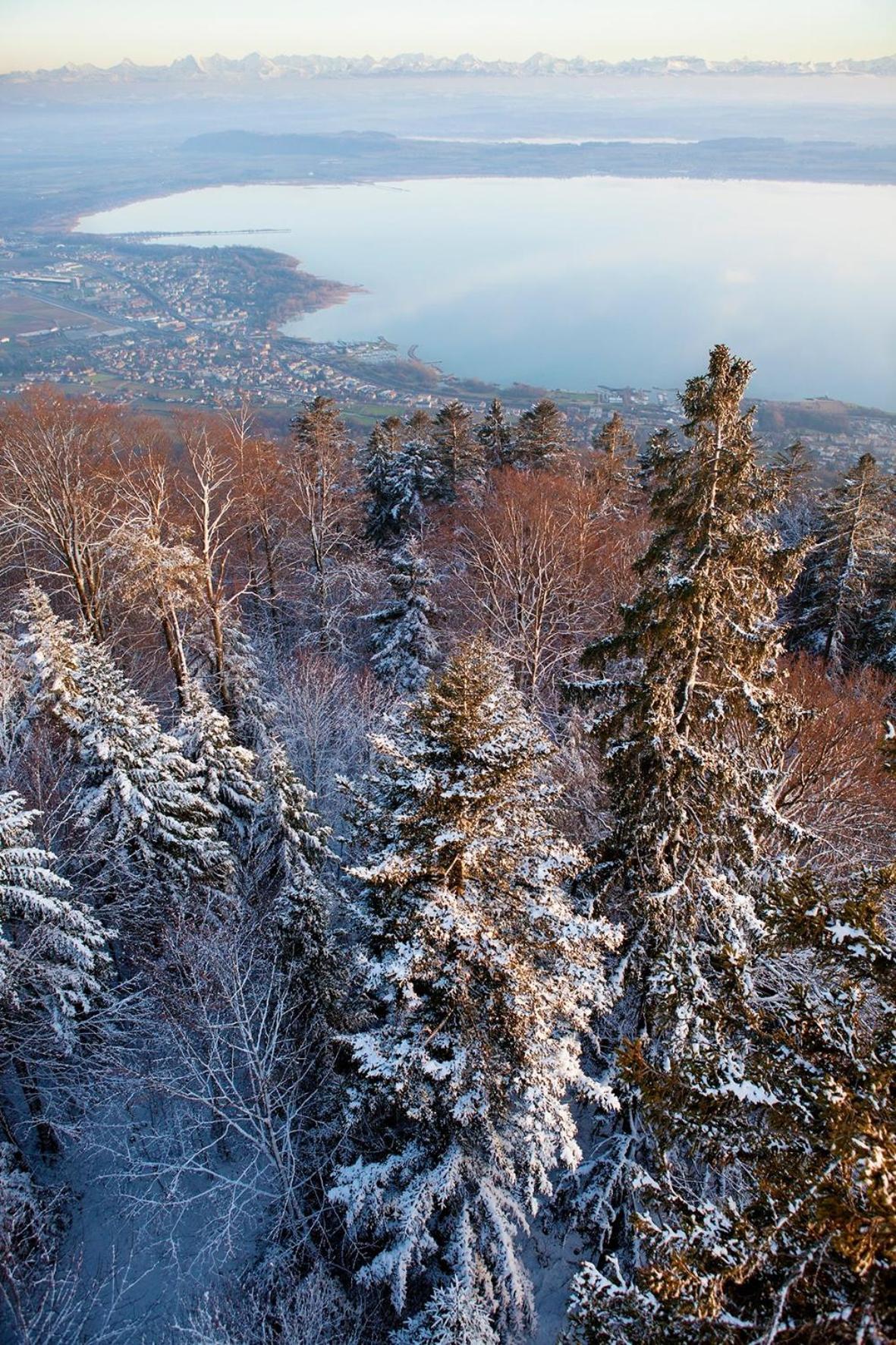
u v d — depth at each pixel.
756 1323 5.99
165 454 33.78
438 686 10.03
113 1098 15.44
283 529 38.00
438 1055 10.33
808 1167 6.17
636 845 12.71
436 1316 10.43
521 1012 9.51
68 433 25.67
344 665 31.06
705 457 10.86
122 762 15.35
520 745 9.72
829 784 17.09
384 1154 12.06
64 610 31.86
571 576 27.83
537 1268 13.85
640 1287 6.80
